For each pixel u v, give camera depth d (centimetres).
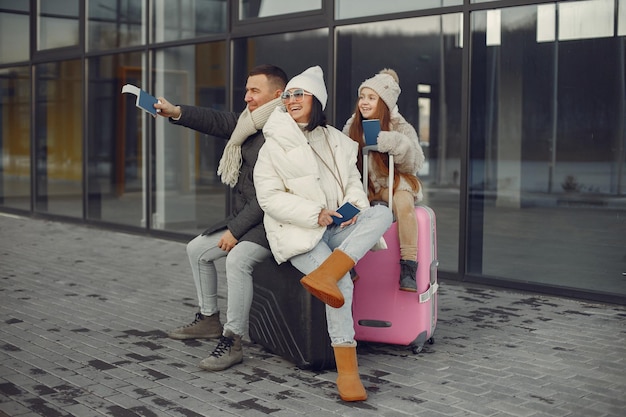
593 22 608
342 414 359
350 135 466
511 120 650
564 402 374
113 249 858
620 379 410
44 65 1108
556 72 627
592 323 532
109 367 432
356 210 381
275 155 395
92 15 1019
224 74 859
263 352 462
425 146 695
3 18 1170
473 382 404
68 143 1078
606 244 607
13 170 1189
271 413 360
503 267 658
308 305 414
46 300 605
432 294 459
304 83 402
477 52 663
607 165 607
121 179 996
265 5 814
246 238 427
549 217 634
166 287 655
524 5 634
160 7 926
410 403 373
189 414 359
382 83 452
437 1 682
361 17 729
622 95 600
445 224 685
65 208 1094
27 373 422
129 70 973
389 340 453
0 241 914
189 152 905
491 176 662
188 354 458
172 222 935
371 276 450
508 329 515
